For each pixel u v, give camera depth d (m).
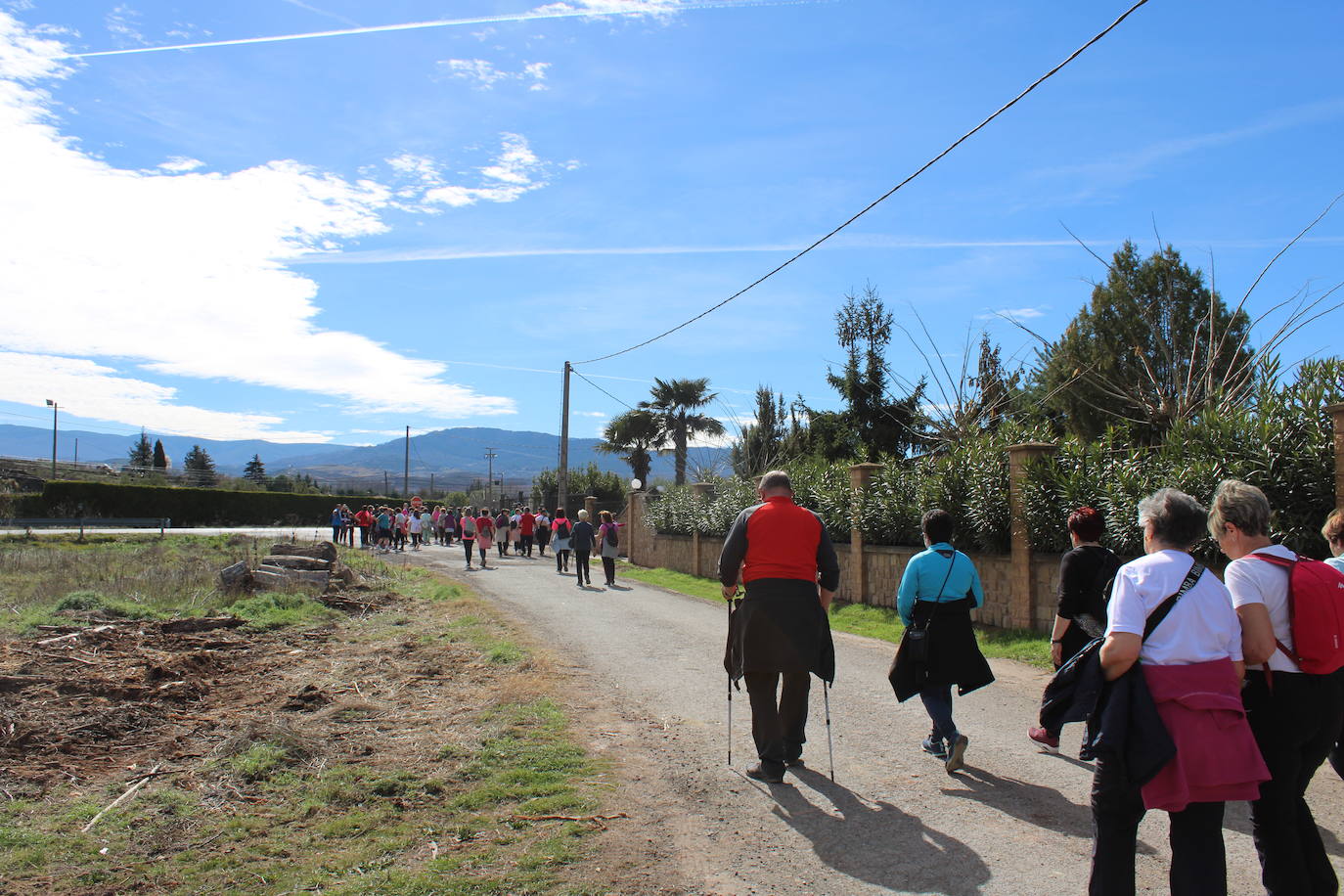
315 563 17.55
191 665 9.17
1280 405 8.34
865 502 14.76
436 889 4.07
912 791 5.43
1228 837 4.66
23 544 29.72
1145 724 3.13
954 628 5.91
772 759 5.64
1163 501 3.39
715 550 21.31
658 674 9.15
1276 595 3.54
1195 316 16.33
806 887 4.11
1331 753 4.21
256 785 5.58
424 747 6.42
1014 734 6.74
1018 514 11.21
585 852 4.52
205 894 4.07
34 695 7.58
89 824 4.95
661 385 39.84
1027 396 18.16
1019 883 4.12
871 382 27.59
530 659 9.62
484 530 24.38
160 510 48.97
